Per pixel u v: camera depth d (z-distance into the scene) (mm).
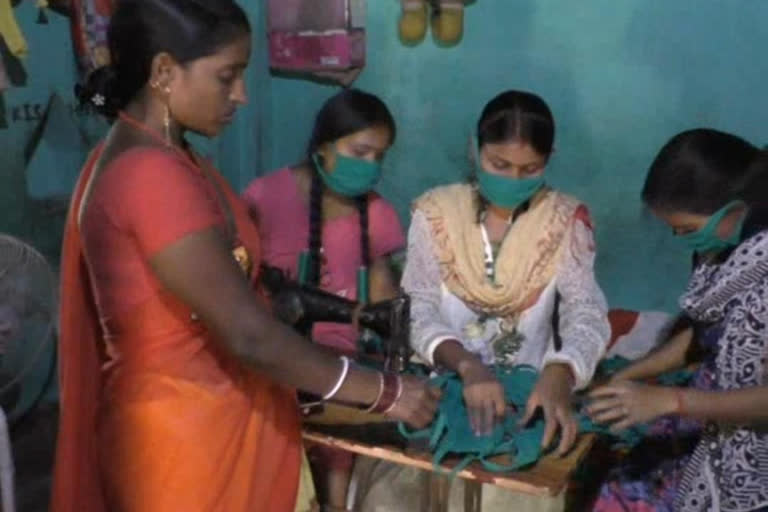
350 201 2580
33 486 3102
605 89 3666
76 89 1719
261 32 3961
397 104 3916
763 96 3502
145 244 1531
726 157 1755
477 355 2166
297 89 4031
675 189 1767
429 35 3812
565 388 1912
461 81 3822
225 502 1724
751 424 1766
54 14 3268
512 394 1941
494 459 1756
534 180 2115
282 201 2586
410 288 2271
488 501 2477
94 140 3494
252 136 4008
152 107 1588
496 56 3756
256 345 1564
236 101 1619
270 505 1833
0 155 3156
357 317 1975
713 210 1754
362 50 3871
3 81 3002
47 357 3385
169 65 1543
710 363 1884
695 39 3525
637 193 3713
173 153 1572
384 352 2125
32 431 3381
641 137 3670
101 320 1682
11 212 3230
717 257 1837
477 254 2248
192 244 1525
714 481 1836
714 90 3551
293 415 1843
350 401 1680
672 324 2213
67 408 1774
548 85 3729
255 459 1757
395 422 1920
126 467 1684
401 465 2561
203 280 1534
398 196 3998
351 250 2574
